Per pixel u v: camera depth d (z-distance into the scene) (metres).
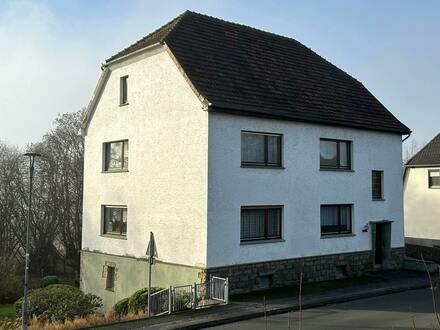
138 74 19.77
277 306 14.88
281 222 18.45
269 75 20.06
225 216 16.73
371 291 17.48
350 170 21.00
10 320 19.88
